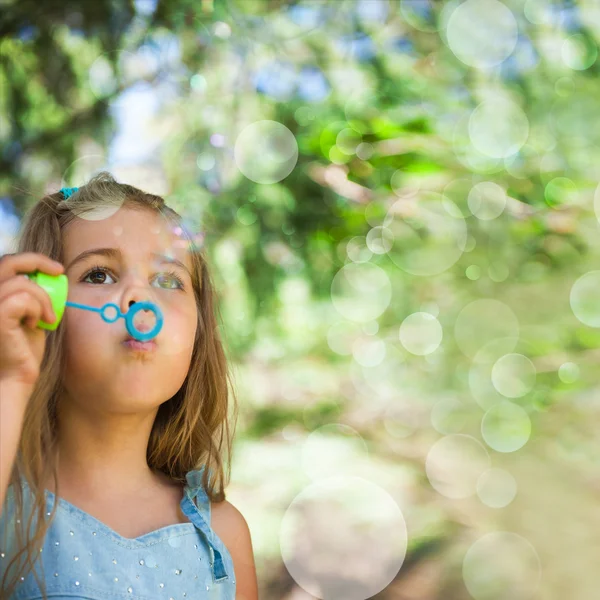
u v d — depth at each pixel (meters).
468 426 3.07
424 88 2.34
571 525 2.95
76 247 1.25
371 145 2.12
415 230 2.22
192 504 1.33
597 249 2.19
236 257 2.24
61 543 1.19
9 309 1.05
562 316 2.35
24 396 1.09
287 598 2.93
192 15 2.35
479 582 2.91
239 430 3.29
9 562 1.19
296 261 2.30
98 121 2.47
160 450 1.41
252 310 2.31
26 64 2.47
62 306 1.09
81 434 1.24
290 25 2.41
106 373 1.18
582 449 2.47
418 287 2.54
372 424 3.70
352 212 2.22
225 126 2.33
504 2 2.34
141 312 1.18
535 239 2.18
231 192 2.24
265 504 3.31
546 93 2.30
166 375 1.22
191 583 1.26
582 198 2.12
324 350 2.92
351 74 2.36
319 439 3.46
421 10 2.40
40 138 2.49
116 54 2.44
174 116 2.40
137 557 1.22
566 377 2.28
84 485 1.24
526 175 2.15
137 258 1.24
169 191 2.27
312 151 2.19
